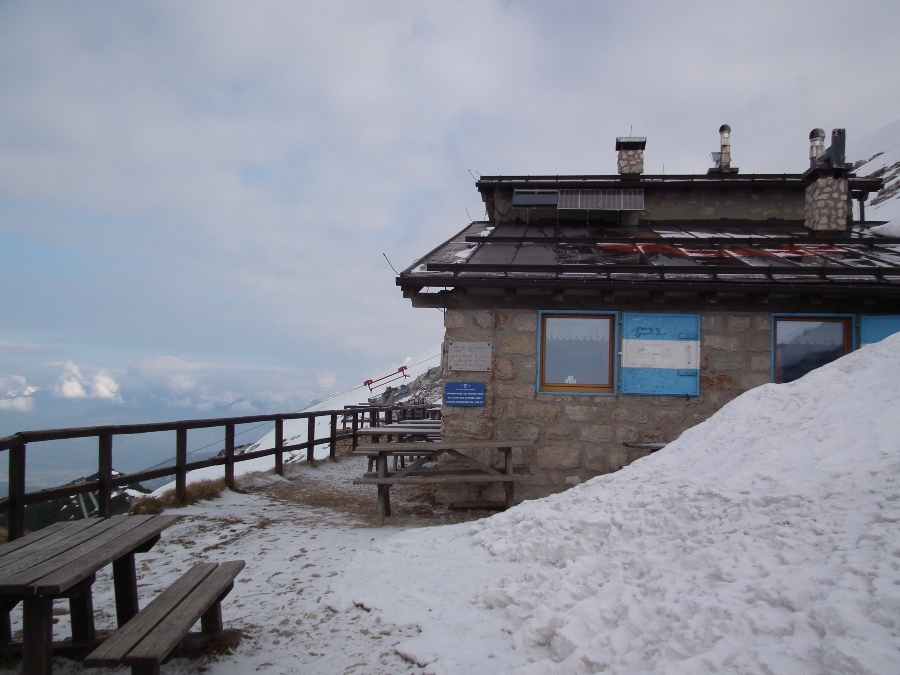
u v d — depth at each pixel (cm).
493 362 843
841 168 1114
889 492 329
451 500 835
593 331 844
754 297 822
